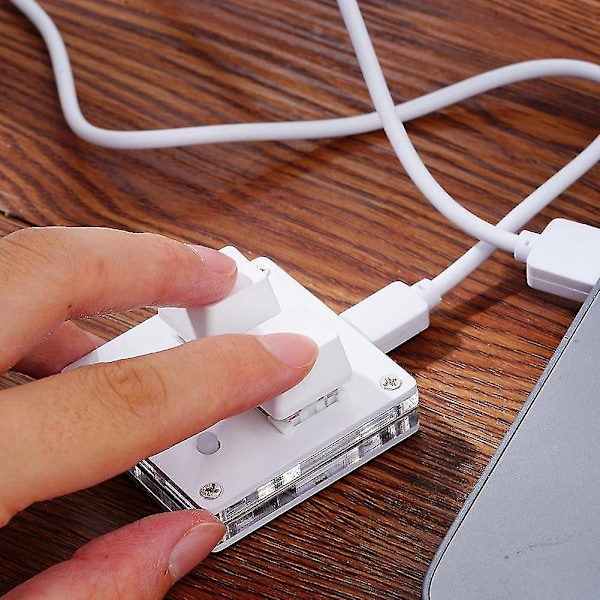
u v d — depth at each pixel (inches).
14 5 36.2
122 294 21.7
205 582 22.4
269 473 22.4
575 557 19.3
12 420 19.4
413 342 26.2
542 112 31.3
